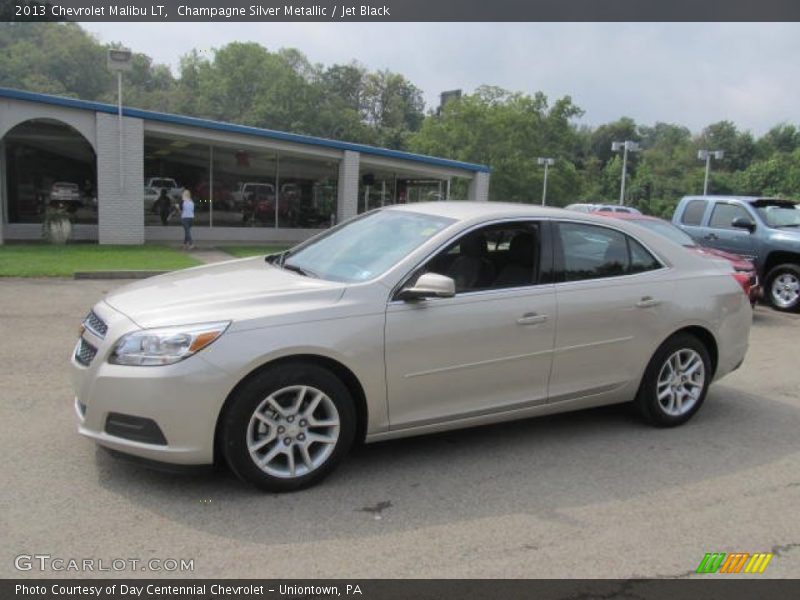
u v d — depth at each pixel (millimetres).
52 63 90750
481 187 25766
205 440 3744
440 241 4457
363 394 4125
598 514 3885
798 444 5148
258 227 23250
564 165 64750
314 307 4004
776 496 4211
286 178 23469
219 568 3189
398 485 4156
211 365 3703
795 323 10727
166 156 21656
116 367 3748
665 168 119812
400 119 115625
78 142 20594
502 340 4508
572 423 5438
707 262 5652
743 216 12242
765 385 6848
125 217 19219
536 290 4676
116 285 12344
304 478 4000
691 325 5355
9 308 9688
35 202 20391
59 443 4559
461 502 3965
